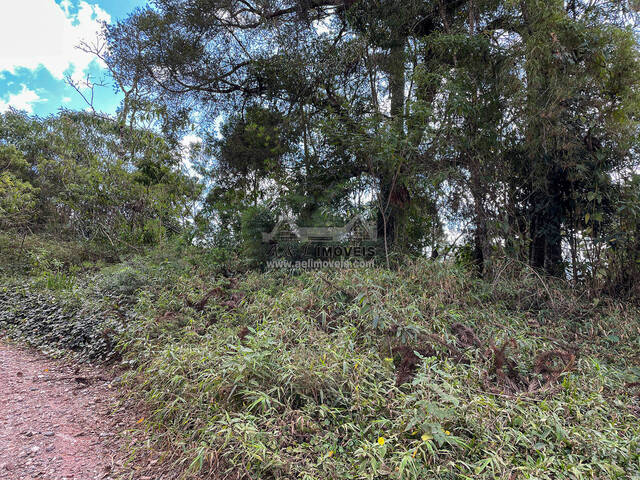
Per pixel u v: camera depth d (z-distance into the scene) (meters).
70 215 10.20
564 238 5.14
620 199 4.51
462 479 1.85
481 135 5.11
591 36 4.35
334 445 2.06
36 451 2.34
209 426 2.21
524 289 4.54
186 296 4.98
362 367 2.66
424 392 2.32
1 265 7.54
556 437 2.12
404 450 1.97
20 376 3.51
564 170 4.94
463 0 6.16
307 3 8.03
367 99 7.02
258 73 8.31
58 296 5.47
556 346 3.53
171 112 9.75
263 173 9.18
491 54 5.20
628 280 4.58
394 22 6.55
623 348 3.50
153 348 3.54
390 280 4.66
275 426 2.17
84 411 2.87
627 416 2.42
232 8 8.43
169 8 8.20
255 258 6.61
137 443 2.41
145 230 8.79
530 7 4.78
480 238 5.41
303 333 3.40
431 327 3.58
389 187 6.16
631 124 4.36
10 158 10.55
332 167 6.96
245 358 2.53
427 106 5.31
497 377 2.80
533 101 4.69
